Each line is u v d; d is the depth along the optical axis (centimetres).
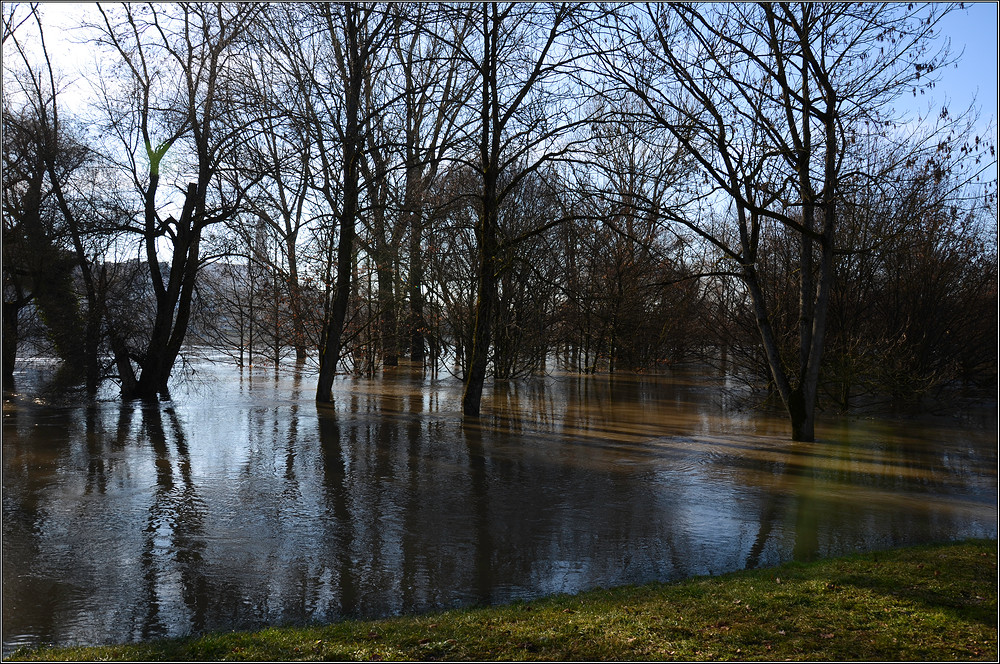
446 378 3662
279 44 2464
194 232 2741
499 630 703
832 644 650
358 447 1878
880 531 1192
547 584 940
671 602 777
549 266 3222
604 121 2081
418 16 2280
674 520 1248
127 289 2811
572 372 4109
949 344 2886
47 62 2642
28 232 2553
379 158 2706
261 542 1107
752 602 764
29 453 1750
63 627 794
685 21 1870
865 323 2756
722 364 3644
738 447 1948
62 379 2725
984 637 664
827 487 1505
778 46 1850
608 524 1221
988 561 925
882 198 2395
